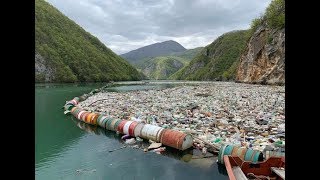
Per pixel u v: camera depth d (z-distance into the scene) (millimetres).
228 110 34531
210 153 19141
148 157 18797
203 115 31000
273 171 13320
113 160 18344
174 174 15758
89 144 22531
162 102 44531
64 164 17734
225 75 161500
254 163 13750
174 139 19812
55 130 28094
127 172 16156
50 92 73625
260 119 27000
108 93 65625
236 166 14000
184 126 25906
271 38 88562
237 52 186500
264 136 21766
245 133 22844
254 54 97938
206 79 190500
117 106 40938
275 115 29828
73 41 172625
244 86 79812
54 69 136125
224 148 16672
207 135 22047
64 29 179500
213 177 15258
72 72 145250
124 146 21547
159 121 28156
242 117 29625
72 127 29406
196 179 14977
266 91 57969
